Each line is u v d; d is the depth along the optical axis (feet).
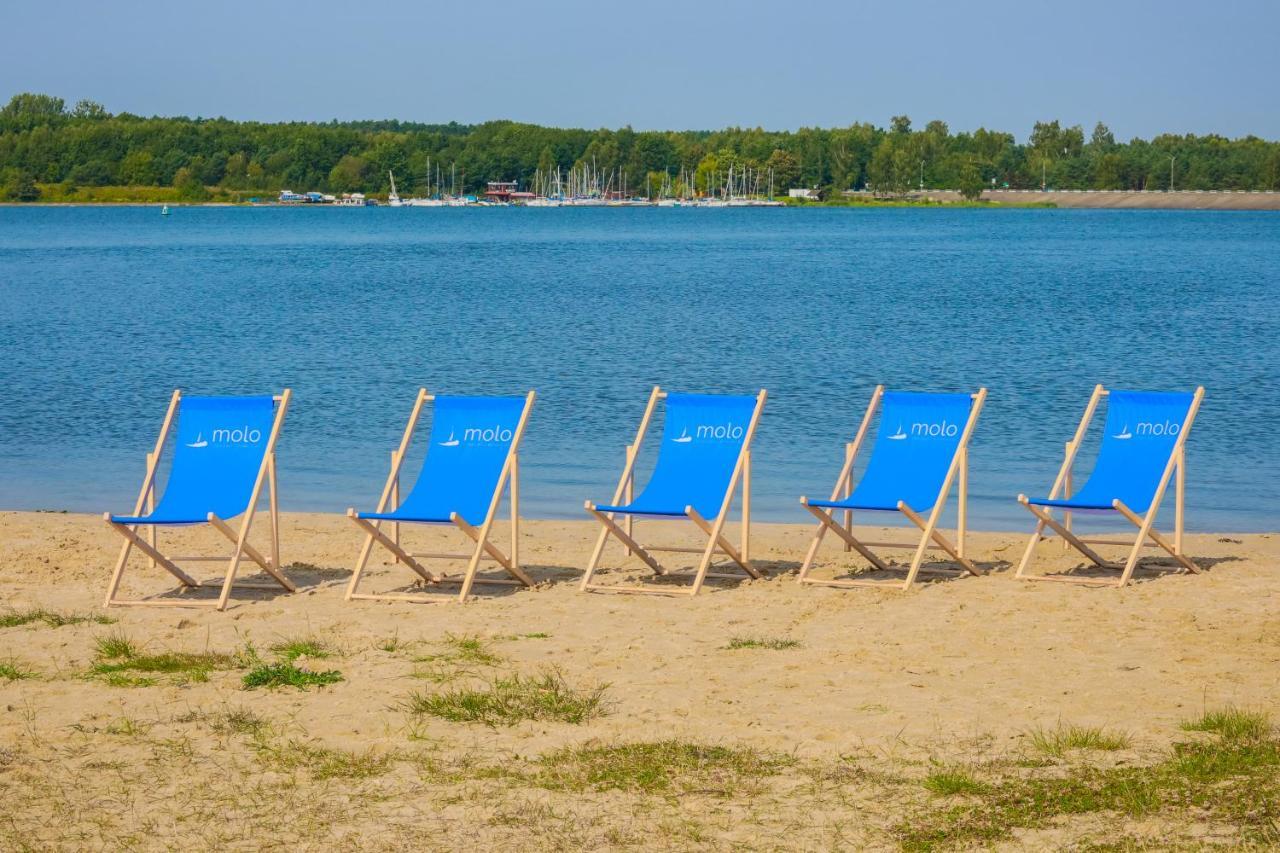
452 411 32.65
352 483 46.75
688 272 167.32
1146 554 34.24
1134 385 68.13
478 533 30.22
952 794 17.67
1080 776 18.07
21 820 17.26
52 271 166.61
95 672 23.79
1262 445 52.44
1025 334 92.53
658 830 16.80
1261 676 22.52
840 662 23.99
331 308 113.60
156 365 77.00
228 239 274.77
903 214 521.65
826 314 107.96
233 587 31.37
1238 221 418.92
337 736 20.33
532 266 179.93
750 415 32.24
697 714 21.11
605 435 55.01
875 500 31.22
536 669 23.80
